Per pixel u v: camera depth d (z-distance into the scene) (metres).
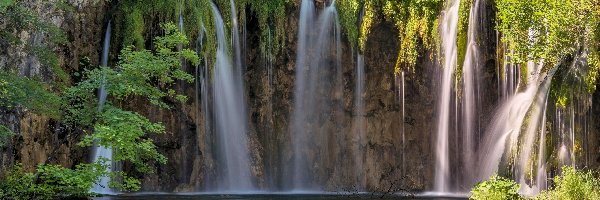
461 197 26.23
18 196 16.56
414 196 26.94
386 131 30.44
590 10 19.72
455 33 27.59
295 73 30.38
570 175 17.56
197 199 23.91
